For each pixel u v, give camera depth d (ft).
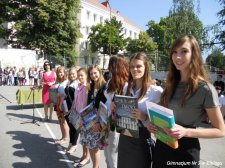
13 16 117.80
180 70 8.29
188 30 93.86
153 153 9.52
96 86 15.14
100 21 185.16
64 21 122.11
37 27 118.32
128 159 10.53
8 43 120.16
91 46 167.43
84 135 15.31
